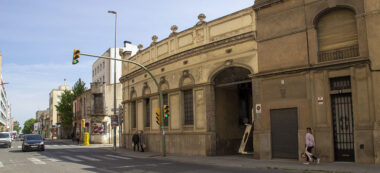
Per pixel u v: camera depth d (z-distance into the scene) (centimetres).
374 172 1164
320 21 1596
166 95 2484
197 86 2147
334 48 1537
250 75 1828
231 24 1967
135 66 3034
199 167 1509
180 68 2320
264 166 1448
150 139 2633
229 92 2258
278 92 1703
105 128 4641
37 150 2886
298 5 1653
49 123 10256
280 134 1688
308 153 1453
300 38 1631
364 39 1419
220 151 2098
